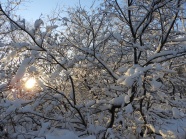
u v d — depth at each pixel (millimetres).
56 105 4191
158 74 3498
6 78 4059
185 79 4633
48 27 3686
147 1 4340
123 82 2922
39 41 3689
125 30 4734
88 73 4637
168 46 4723
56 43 4199
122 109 3846
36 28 3480
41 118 4199
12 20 3455
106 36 4113
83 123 4168
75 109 4215
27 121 4098
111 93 4406
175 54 3822
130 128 4109
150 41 4941
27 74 3701
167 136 3396
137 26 4262
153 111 4652
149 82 3475
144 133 4152
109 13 4379
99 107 4109
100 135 3828
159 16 4578
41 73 3883
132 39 4332
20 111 3621
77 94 5098
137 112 4523
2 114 3848
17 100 3604
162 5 4031
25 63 3340
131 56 4980
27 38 4387
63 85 4664
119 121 4109
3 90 3738
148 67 3148
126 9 4191
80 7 4406
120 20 4691
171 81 4590
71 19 4555
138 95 4000
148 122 4359
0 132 3746
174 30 4555
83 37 4785
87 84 4793
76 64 4297
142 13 4617
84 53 4215
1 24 3896
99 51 4508
